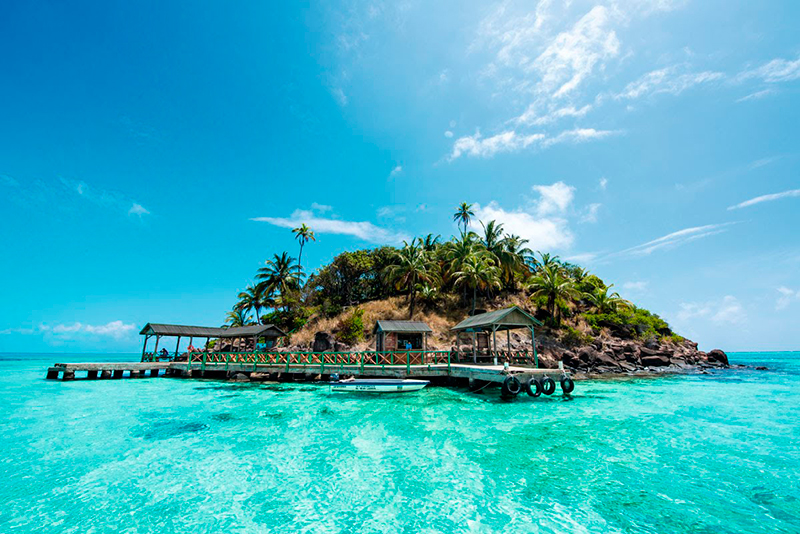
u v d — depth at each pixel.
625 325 50.91
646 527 7.03
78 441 12.81
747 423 15.43
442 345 44.72
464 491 8.69
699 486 8.92
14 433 13.87
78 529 7.04
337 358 31.84
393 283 59.62
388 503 8.10
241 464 10.55
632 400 21.30
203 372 33.78
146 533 6.88
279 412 17.64
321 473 9.85
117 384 29.33
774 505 7.91
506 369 22.34
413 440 12.83
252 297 61.44
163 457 11.13
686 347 53.62
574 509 7.77
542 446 12.10
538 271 61.38
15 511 7.73
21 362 91.00
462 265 53.00
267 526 7.15
